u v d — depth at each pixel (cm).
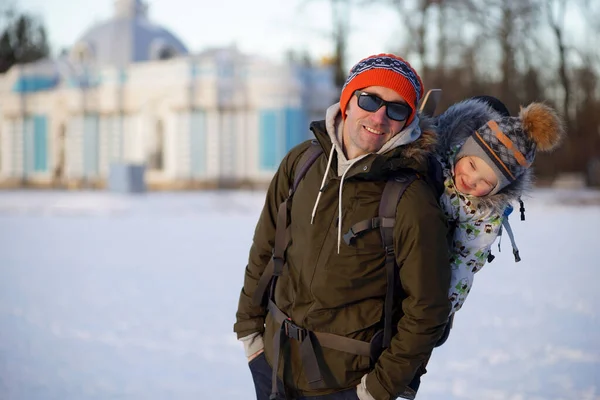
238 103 4122
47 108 4666
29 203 2620
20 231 1672
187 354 571
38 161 4709
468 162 257
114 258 1177
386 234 254
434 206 253
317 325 263
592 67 3859
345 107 266
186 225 1847
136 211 2339
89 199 2880
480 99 284
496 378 511
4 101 4772
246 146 4144
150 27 4906
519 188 261
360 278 259
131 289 877
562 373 520
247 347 293
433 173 259
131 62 4738
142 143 4312
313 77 4216
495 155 253
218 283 919
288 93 4091
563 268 1066
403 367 253
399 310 266
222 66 4138
